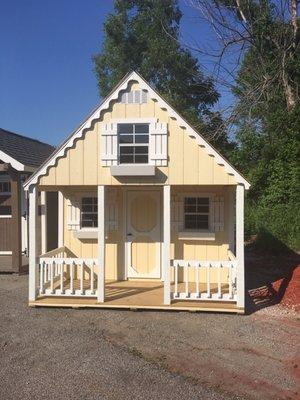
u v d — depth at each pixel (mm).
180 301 4883
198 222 5836
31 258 4938
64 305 4816
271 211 9742
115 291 5348
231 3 12625
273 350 3613
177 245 5805
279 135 10367
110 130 4852
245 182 4664
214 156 4723
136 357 3455
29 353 3527
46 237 7355
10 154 6633
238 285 4648
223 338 3898
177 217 5805
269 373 3162
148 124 4855
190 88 18203
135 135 4910
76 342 3777
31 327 4184
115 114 4863
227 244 5746
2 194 7684
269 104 11828
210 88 17109
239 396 2809
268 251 8625
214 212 5750
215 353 3543
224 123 12984
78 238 5949
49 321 4371
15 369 3217
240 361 3383
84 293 4992
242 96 12820
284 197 9844
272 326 4242
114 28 20109
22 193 7598
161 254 5914
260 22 11766
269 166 10156
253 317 4535
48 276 5508
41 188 5828
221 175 4727
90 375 3119
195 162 4762
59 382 3006
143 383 2994
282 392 2867
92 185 4895
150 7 19812
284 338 3900
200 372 3178
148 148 4859
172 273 5895
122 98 4863
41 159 7859
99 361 3371
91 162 4879
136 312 4691
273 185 9969
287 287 5656
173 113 4789
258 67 12531
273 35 11828
